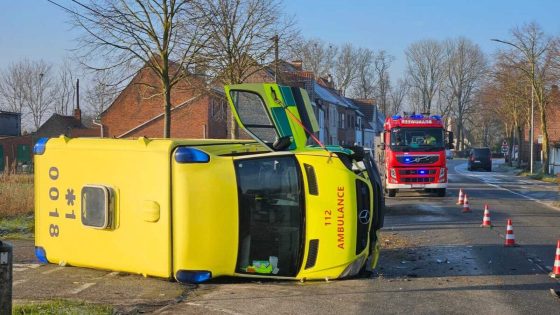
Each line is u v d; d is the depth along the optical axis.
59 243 8.79
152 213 7.89
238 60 22.16
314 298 7.28
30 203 15.78
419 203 20.84
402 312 6.70
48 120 59.59
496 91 49.44
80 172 8.55
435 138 22.89
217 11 20.58
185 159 7.75
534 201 21.89
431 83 97.56
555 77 37.28
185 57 19.61
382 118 96.31
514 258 10.34
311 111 9.19
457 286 8.09
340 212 8.08
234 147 8.81
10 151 50.12
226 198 7.92
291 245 8.13
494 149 103.00
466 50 95.50
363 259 8.39
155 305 6.88
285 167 8.19
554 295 7.60
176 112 41.81
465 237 12.80
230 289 7.76
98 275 8.46
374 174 8.95
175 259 7.81
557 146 47.75
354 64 91.56
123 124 43.59
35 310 6.28
